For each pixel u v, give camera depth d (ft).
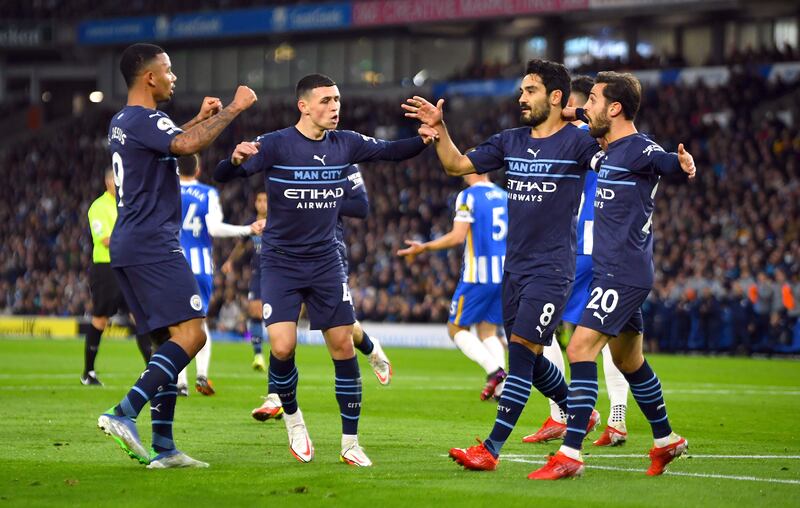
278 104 274.57
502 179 178.60
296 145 49.57
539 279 48.57
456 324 82.28
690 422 68.90
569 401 45.68
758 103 215.92
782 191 176.86
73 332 201.16
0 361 126.21
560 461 44.62
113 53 323.57
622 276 46.09
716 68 230.07
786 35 248.52
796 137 193.16
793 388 96.73
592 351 46.06
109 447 53.57
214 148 266.98
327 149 49.88
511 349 48.60
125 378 102.12
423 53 291.17
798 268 152.46
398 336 176.04
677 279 158.10
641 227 46.39
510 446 56.24
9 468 46.34
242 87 46.85
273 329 49.62
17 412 70.44
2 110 336.70
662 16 261.44
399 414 71.97
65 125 315.99
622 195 46.32
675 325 156.35
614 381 57.57
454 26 284.82
